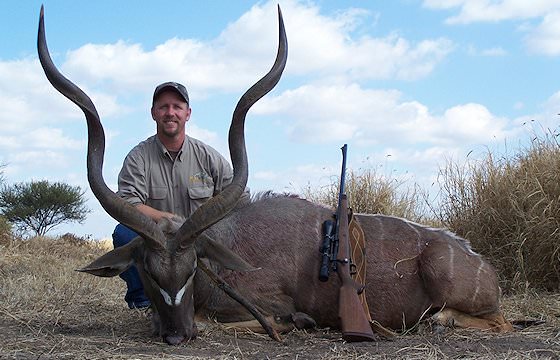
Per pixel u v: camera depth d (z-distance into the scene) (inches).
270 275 137.8
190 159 154.6
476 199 222.4
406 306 142.3
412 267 142.5
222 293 135.6
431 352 116.5
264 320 127.3
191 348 117.8
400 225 147.8
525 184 210.7
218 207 121.3
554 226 197.0
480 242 213.3
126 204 120.0
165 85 149.5
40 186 583.2
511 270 200.8
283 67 131.3
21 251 295.9
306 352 118.0
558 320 150.0
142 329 136.4
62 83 121.6
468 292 138.8
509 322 142.9
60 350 114.3
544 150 220.4
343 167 145.1
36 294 173.3
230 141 129.6
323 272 133.4
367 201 258.8
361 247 140.9
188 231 120.0
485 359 112.0
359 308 126.7
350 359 112.5
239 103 129.1
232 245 139.4
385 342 126.0
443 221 231.1
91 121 123.2
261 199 148.3
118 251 124.6
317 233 141.6
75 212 596.4
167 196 153.3
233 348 119.4
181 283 120.6
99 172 122.6
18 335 126.6
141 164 152.0
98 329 137.3
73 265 256.4
